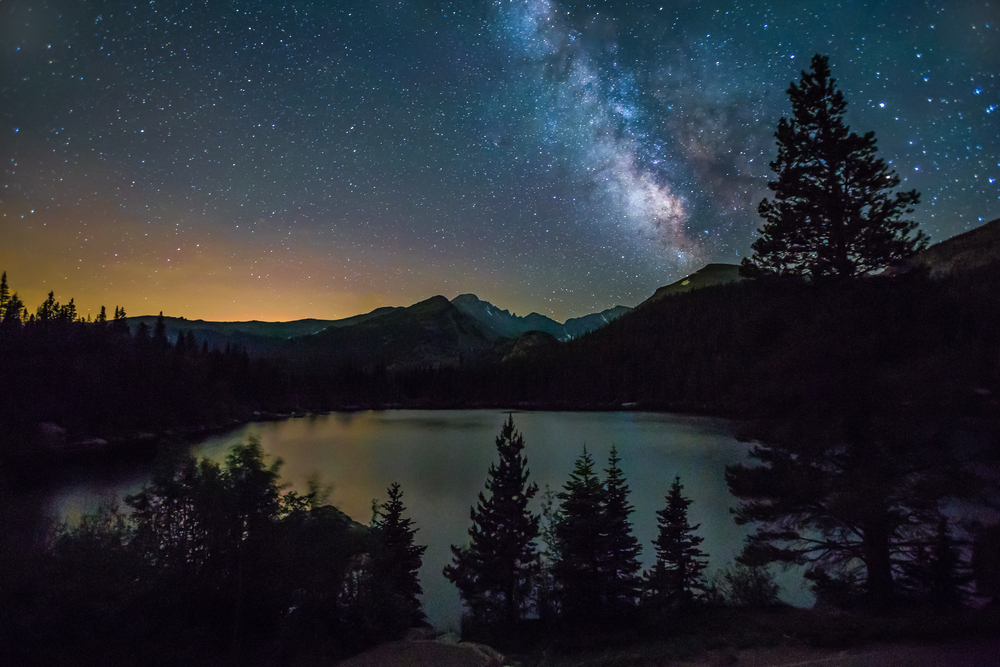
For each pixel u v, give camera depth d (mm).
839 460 14953
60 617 8062
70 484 49656
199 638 9375
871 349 13781
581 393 182375
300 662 9906
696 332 195750
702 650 10008
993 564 11648
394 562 19500
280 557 10977
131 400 90312
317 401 180000
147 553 10344
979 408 12586
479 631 18703
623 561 19500
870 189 16141
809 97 16656
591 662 10641
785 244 16938
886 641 9031
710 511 41406
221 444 87062
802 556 15766
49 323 100875
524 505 22812
